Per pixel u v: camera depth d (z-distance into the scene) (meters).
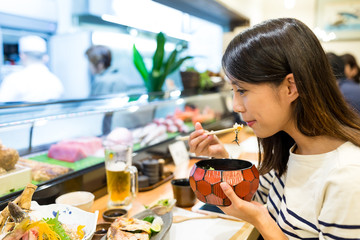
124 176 1.36
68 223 1.00
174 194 1.44
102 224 1.15
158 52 2.53
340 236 0.87
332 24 5.03
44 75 3.34
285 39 0.90
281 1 5.21
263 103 0.93
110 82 3.34
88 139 1.77
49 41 4.14
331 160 0.96
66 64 4.12
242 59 0.92
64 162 1.61
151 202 1.49
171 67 2.68
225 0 2.98
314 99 0.92
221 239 1.14
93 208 1.40
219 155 1.35
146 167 1.70
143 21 2.75
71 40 4.04
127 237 0.98
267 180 1.37
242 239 1.14
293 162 1.10
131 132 2.03
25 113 1.45
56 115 1.53
